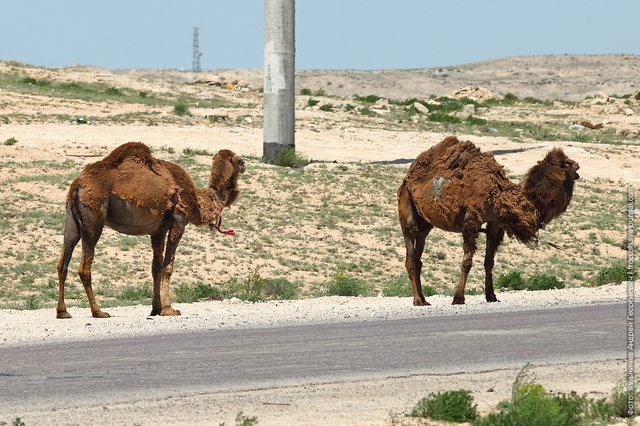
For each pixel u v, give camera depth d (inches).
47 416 982.4
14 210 3174.2
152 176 1801.2
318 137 4938.5
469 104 6948.8
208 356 1318.9
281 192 3705.7
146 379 1163.3
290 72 4170.8
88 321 1713.8
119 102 5920.3
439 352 1347.2
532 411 944.9
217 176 1899.6
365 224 3410.4
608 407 1014.4
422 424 957.8
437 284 2748.5
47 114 5270.7
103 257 2834.6
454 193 1915.6
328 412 1002.1
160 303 1835.6
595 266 3083.2
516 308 1877.5
